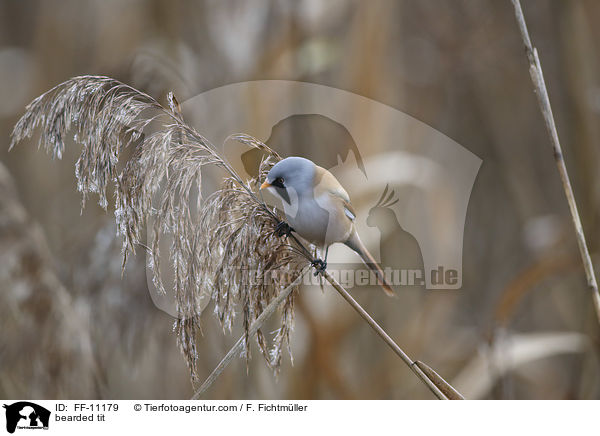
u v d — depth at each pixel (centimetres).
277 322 688
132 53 787
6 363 702
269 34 866
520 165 1120
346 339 859
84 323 712
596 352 823
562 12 970
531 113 1166
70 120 445
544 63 1156
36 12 1214
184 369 757
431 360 914
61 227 952
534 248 998
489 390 771
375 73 840
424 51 1196
